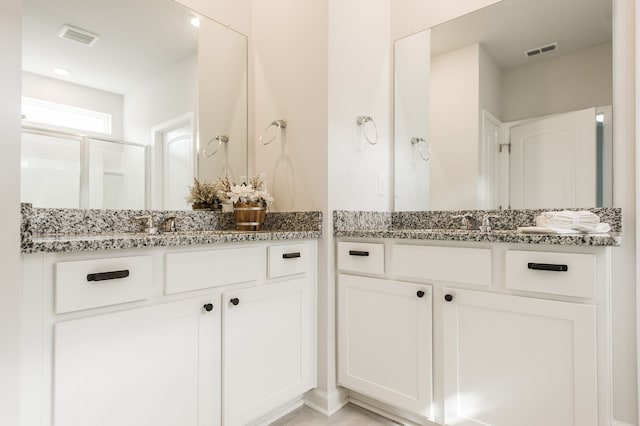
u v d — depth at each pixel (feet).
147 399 3.64
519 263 4.02
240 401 4.52
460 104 6.36
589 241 3.54
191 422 4.01
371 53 6.59
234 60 6.57
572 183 5.29
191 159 5.96
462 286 4.49
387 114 6.99
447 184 6.46
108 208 5.03
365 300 5.40
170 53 5.76
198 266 4.07
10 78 2.86
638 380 4.43
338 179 5.79
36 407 2.93
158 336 3.74
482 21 6.15
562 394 3.75
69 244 3.04
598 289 3.57
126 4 5.34
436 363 4.68
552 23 5.54
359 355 5.44
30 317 2.90
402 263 5.00
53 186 4.61
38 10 4.59
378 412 5.54
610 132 4.99
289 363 5.23
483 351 4.28
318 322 5.70
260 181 6.16
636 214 4.51
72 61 4.83
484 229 5.56
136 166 5.34
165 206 5.60
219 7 6.38
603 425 3.53
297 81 6.06
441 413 4.62
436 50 6.61
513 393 4.06
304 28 5.97
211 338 4.23
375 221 6.55
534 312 3.91
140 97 5.42
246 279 4.61
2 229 2.76
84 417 3.19
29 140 4.46
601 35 5.12
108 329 3.35
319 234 5.61
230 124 6.49
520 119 5.78
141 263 3.59
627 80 4.83
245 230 5.83
